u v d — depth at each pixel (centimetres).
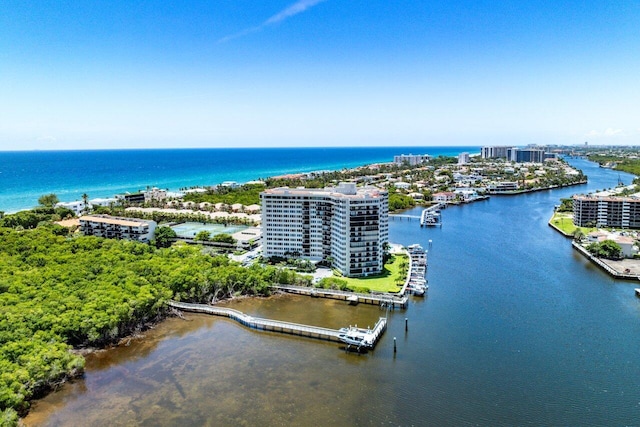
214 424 11050
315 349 15012
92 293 16862
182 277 18975
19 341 13088
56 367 12600
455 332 16138
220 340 15750
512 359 14125
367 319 17350
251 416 11344
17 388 11500
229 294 19912
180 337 15975
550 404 11831
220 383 12888
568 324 16725
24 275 19038
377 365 13838
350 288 19950
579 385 12681
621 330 16150
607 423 11100
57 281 18638
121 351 14888
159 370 13638
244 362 14125
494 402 11912
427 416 11350
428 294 19950
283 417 11300
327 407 11706
